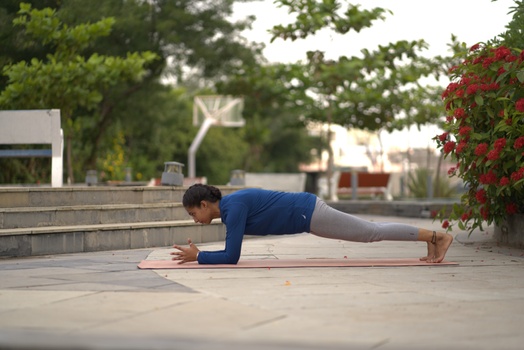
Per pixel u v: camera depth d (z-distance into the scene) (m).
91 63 14.22
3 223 7.98
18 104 13.68
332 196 21.19
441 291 5.05
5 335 2.98
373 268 6.41
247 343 2.96
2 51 15.21
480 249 8.39
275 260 6.98
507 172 8.08
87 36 14.29
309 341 3.39
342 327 3.76
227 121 28.61
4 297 4.73
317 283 5.41
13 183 17.91
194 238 9.40
